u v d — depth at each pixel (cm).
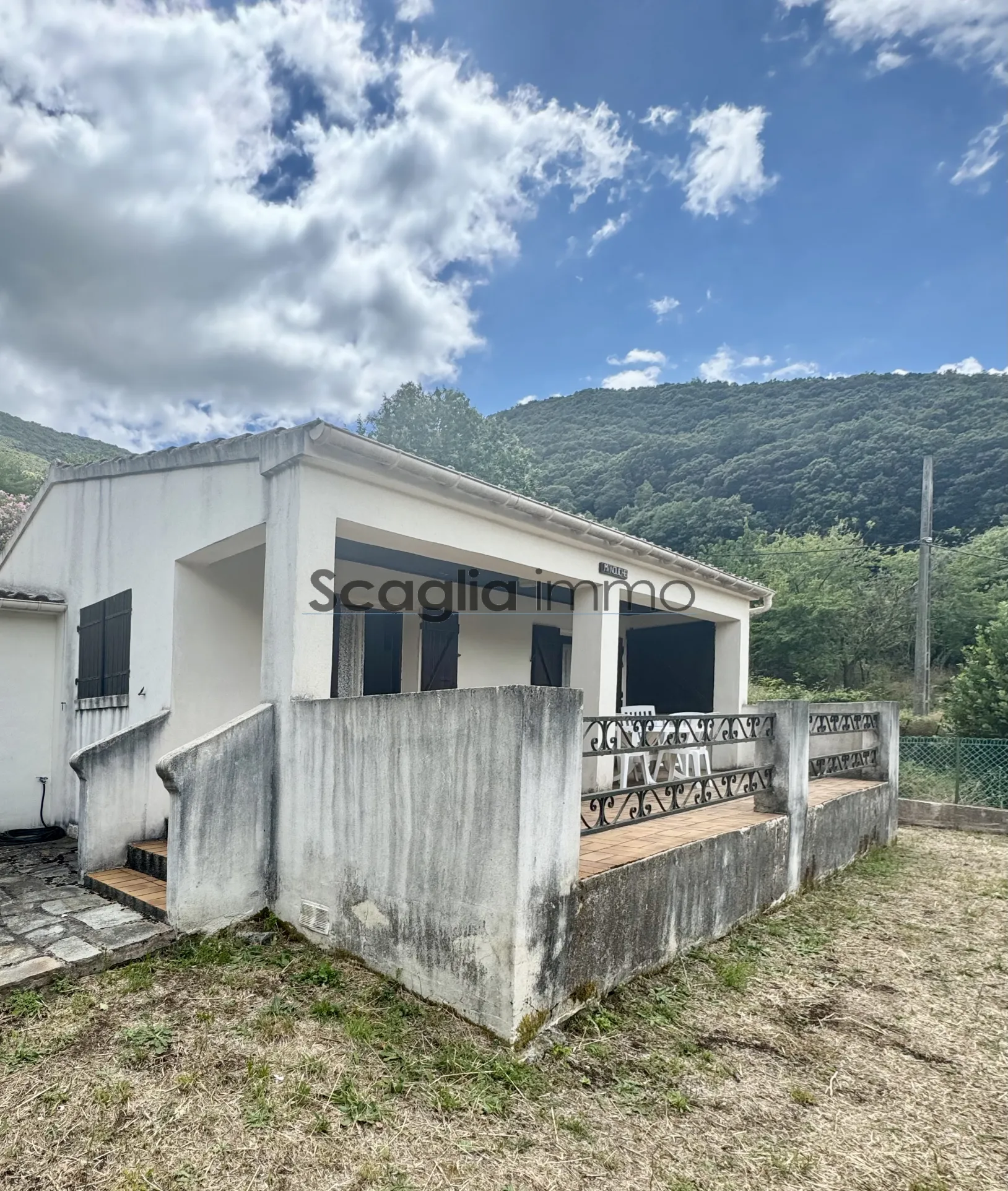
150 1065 277
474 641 859
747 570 2306
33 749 705
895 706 810
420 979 336
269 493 448
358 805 375
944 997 391
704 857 439
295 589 421
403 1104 261
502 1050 294
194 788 393
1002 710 1116
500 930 301
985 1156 254
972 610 2027
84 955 354
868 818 720
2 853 602
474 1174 228
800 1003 375
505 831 303
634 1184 228
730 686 912
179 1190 216
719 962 413
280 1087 266
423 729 343
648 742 435
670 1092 282
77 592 689
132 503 602
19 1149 230
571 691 338
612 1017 335
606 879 355
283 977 358
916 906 555
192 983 347
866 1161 248
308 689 426
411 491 486
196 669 538
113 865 497
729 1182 232
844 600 2080
